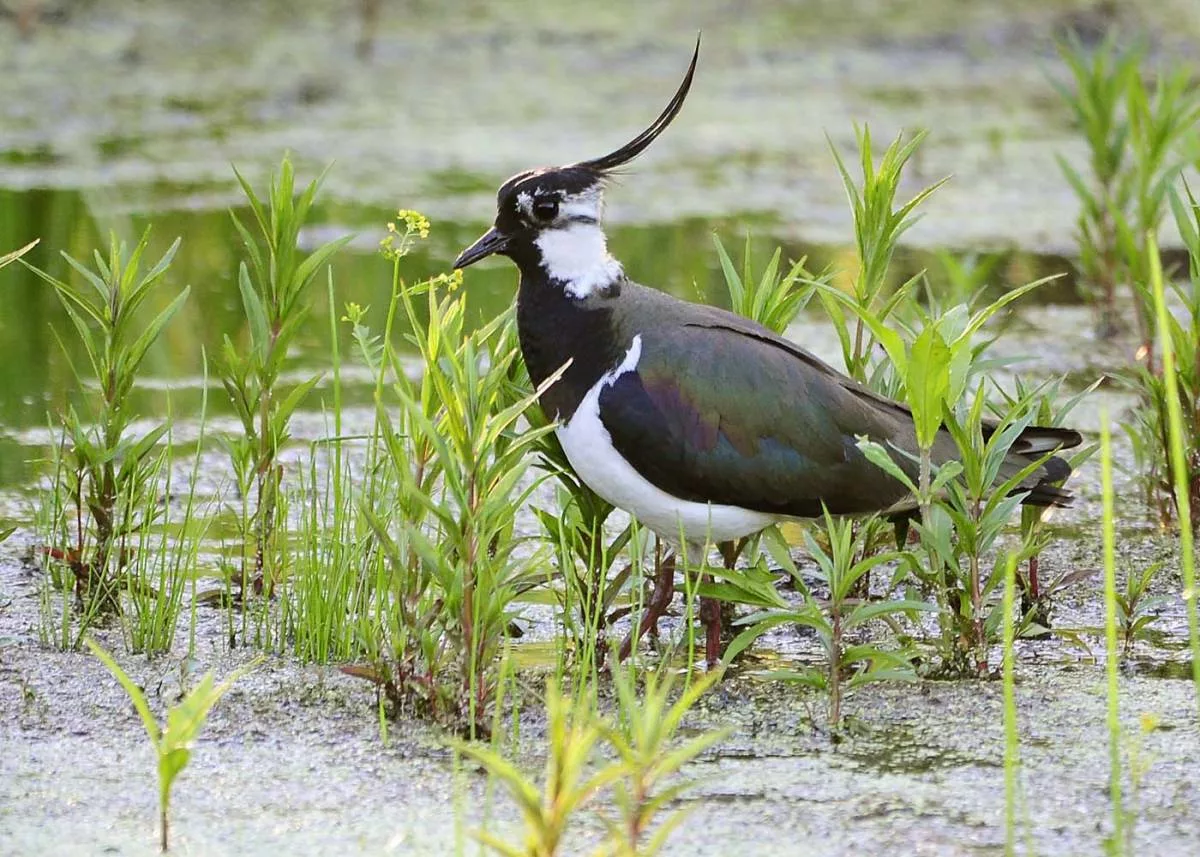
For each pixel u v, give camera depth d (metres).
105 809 8.68
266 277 11.69
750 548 11.59
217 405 15.83
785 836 8.41
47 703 10.01
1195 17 28.80
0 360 16.77
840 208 21.95
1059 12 29.62
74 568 11.59
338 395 11.08
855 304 10.05
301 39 28.80
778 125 25.70
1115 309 17.92
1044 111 26.59
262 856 8.20
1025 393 11.70
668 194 22.56
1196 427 12.80
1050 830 8.47
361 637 10.31
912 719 9.90
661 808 8.71
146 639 10.94
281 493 11.71
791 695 10.27
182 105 25.95
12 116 25.08
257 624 11.23
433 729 9.70
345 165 23.34
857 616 9.80
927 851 8.25
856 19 30.28
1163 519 13.05
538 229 10.67
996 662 10.74
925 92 27.50
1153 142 16.75
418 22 29.73
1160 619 11.57
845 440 10.52
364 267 19.33
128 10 29.09
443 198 21.86
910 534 12.23
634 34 29.62
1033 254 20.34
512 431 10.87
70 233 20.12
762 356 10.51
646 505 10.60
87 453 11.43
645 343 10.49
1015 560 9.82
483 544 9.41
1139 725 9.76
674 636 10.98
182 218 20.86
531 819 7.25
